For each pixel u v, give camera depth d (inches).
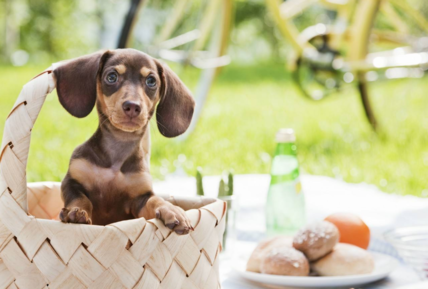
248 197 78.7
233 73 298.5
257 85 243.3
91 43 357.1
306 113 170.1
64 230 37.0
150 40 111.9
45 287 37.6
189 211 39.9
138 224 37.4
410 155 117.7
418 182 99.6
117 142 43.7
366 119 139.4
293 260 46.9
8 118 39.3
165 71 45.3
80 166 43.1
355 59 112.2
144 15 110.7
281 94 213.3
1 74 252.2
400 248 47.9
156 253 38.0
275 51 386.6
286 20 110.7
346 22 116.0
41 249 37.4
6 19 354.3
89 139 44.3
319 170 107.7
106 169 43.6
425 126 145.8
